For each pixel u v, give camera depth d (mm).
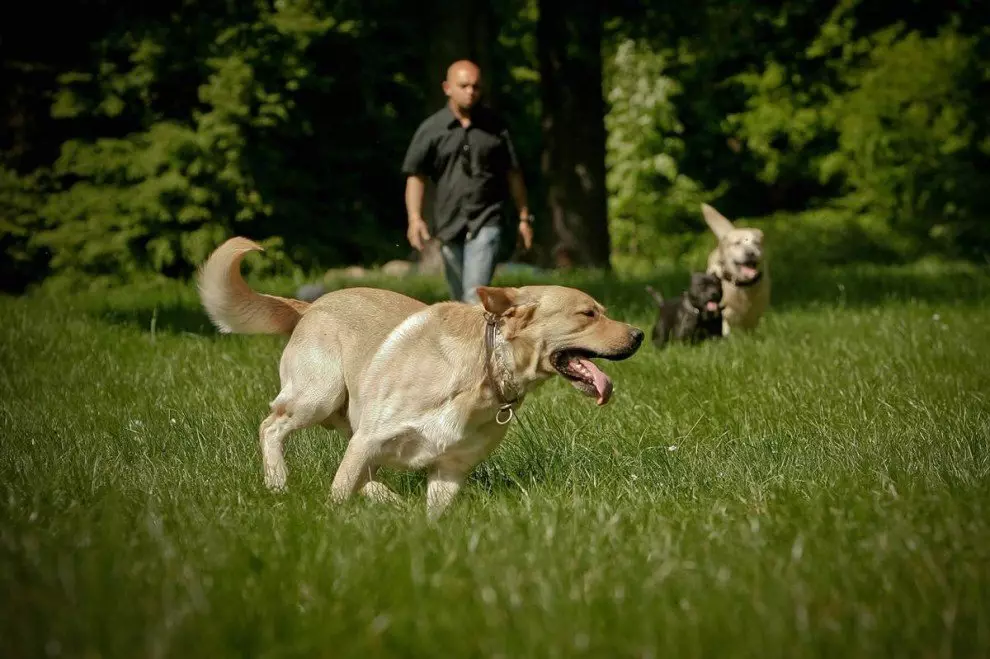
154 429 6863
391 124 22766
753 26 22172
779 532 4594
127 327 11492
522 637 3420
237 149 19625
